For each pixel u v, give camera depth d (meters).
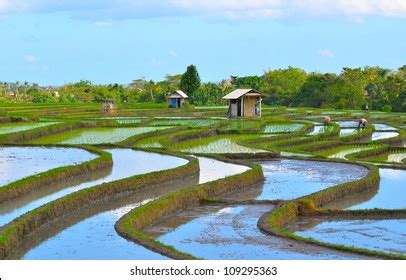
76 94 176.50
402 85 165.12
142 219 30.89
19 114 89.31
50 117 89.69
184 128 75.00
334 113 123.38
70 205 32.91
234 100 101.94
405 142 78.00
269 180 43.50
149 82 193.25
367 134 79.50
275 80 196.25
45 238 27.56
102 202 35.88
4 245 24.44
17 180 36.28
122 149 56.59
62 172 40.28
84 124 77.50
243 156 54.28
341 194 38.12
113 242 26.53
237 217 33.12
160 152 53.41
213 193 38.06
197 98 163.88
